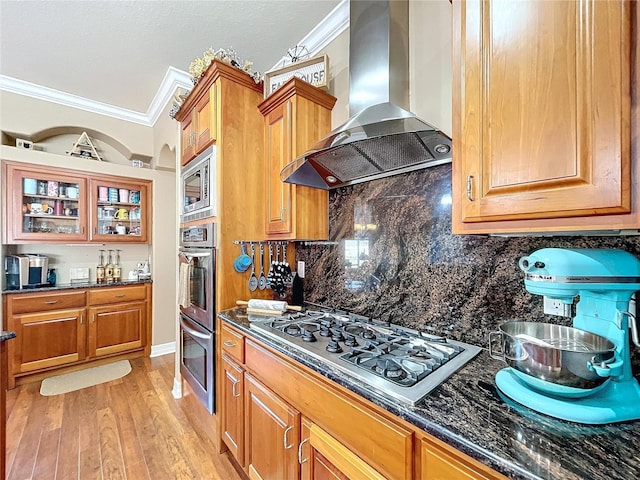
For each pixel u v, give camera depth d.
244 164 1.92
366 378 0.90
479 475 0.62
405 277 1.44
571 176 0.67
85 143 3.19
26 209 2.78
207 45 2.17
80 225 3.00
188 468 1.64
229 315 1.70
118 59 2.36
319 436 0.99
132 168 3.30
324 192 1.87
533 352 0.73
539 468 0.54
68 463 1.66
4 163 2.63
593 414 0.66
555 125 0.69
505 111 0.78
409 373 0.91
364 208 1.66
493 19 0.81
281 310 1.68
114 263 3.47
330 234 1.87
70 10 1.83
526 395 0.74
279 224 1.81
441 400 0.78
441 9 1.34
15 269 2.69
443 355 1.06
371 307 1.61
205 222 1.96
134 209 3.42
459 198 0.89
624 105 0.60
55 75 2.59
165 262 3.47
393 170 1.45
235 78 1.87
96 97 3.00
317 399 1.02
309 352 1.11
